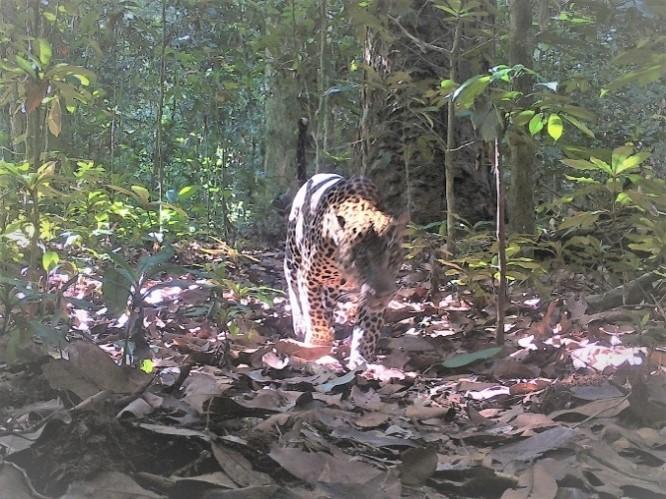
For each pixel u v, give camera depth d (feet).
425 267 18.28
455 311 14.88
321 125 23.70
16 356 7.63
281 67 22.02
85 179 14.92
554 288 16.14
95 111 23.57
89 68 24.73
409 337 12.95
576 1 13.35
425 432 7.69
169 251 8.17
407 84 16.42
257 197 29.45
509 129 13.06
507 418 8.21
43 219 13.32
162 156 27.89
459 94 9.66
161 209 20.16
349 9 15.15
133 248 19.42
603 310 14.38
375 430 7.68
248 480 5.88
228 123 31.58
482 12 13.93
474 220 23.30
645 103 26.37
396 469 6.12
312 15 21.59
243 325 13.30
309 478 5.97
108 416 6.20
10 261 10.50
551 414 8.11
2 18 12.65
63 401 6.78
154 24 27.02
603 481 6.29
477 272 14.01
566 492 5.94
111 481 5.53
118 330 12.37
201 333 12.75
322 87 18.98
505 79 9.73
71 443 5.93
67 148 22.82
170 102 30.63
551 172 21.83
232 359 10.83
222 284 13.66
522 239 14.89
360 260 12.01
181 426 6.66
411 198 22.59
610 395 8.44
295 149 31.04
